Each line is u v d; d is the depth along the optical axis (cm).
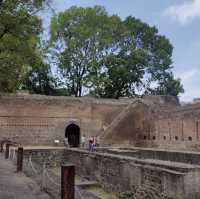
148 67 6091
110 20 5622
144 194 1456
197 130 3344
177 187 1234
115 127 4297
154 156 2489
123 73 5603
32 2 1438
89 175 2194
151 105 4166
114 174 1794
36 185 1428
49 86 5697
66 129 4484
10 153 2734
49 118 4362
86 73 5538
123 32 5722
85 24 5516
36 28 1532
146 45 6194
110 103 4616
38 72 5431
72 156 2650
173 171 1283
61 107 4425
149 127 4081
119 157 1762
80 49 5506
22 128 4253
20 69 1633
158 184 1352
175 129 3641
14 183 1481
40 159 2870
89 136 4466
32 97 4341
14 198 1188
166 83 6172
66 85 5706
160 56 6134
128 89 5878
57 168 2819
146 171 1448
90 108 4531
